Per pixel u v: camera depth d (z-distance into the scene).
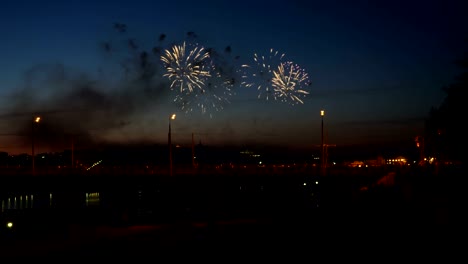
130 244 37.69
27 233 43.88
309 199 93.69
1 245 38.16
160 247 36.00
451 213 41.19
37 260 32.72
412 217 45.53
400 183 63.34
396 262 29.06
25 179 95.56
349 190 86.56
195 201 94.94
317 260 29.97
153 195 103.38
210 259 31.05
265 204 83.56
